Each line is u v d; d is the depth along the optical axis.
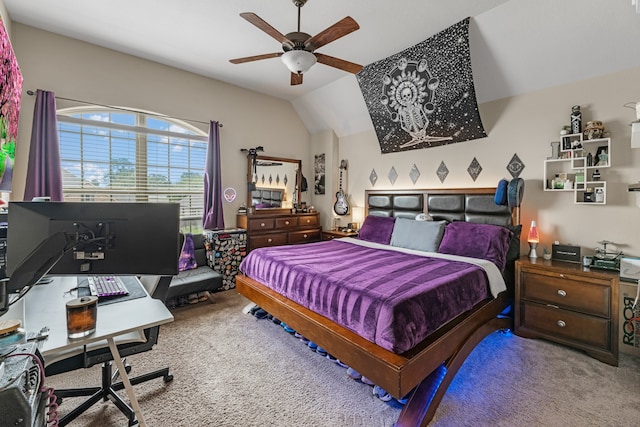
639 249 2.55
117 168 3.57
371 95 4.01
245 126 4.62
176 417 1.69
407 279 2.17
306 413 1.75
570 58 2.75
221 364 2.24
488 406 1.81
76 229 1.22
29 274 1.10
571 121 2.81
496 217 3.30
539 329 2.64
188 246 3.72
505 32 2.78
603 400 1.86
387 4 2.52
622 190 2.63
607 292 2.30
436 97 3.46
